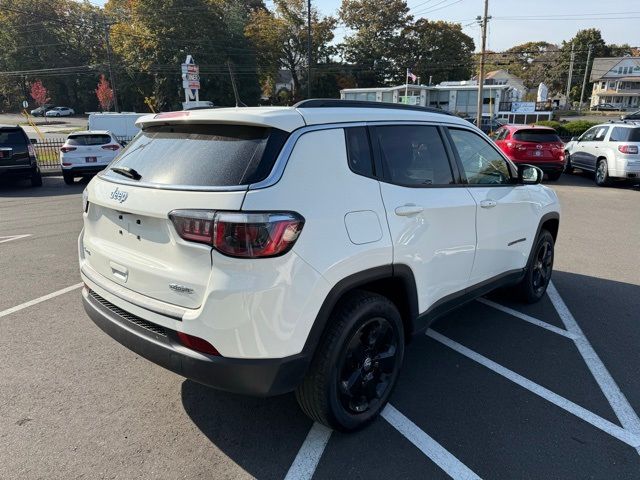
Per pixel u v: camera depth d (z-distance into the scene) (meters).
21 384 3.38
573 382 3.48
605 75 85.50
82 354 3.83
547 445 2.79
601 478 2.53
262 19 57.31
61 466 2.57
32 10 64.88
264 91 69.25
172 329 2.40
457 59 71.88
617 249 7.18
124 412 3.07
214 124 2.63
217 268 2.24
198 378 2.38
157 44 49.38
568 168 16.92
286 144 2.42
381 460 2.65
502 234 4.01
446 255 3.33
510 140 14.86
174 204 2.37
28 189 13.77
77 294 5.13
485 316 4.68
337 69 67.44
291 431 2.90
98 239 2.99
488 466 2.61
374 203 2.73
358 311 2.64
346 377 2.72
